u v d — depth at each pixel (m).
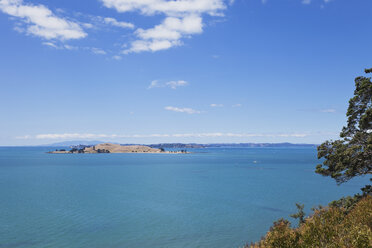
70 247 31.55
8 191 75.88
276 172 141.50
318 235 11.76
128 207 54.19
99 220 43.72
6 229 38.44
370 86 24.19
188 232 37.41
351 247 9.73
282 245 12.23
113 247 31.67
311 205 55.62
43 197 65.81
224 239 34.56
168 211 50.53
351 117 25.89
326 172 26.69
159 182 99.19
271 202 59.34
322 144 27.31
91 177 116.62
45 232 37.12
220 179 108.94
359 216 13.24
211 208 53.19
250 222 42.62
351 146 25.25
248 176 121.44
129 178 113.19
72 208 53.22
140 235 36.09
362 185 87.69
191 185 90.38
